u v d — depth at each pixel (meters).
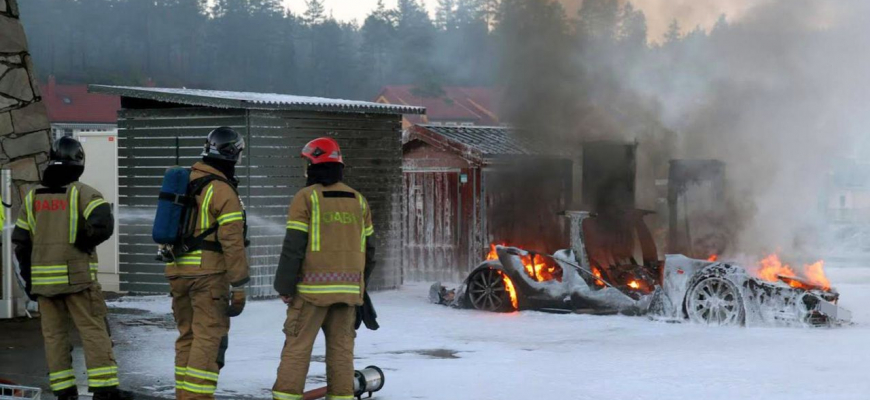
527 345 10.63
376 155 16.83
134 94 15.87
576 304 13.23
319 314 6.90
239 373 8.85
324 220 6.88
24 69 12.45
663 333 11.45
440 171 18.91
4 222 11.85
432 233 19.02
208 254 6.88
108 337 7.50
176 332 11.58
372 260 7.19
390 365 9.34
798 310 11.93
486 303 13.88
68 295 7.36
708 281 12.23
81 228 7.31
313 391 7.29
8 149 12.29
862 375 8.68
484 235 18.33
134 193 16.14
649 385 8.25
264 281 15.40
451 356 9.92
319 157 6.97
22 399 6.59
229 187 6.91
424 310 13.94
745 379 8.50
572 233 13.53
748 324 11.98
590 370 8.99
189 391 6.86
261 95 17.19
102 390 7.38
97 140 18.44
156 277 15.93
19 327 11.33
